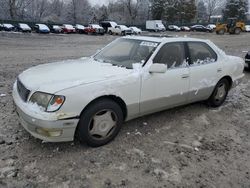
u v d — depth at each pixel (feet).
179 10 249.96
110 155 12.00
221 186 10.54
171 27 189.06
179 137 14.15
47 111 10.78
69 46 64.80
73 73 12.69
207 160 12.20
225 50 60.13
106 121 12.51
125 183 10.28
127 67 13.96
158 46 14.56
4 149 11.87
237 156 12.75
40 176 10.32
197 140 13.98
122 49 15.72
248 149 13.50
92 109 11.74
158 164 11.60
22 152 11.75
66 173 10.59
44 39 90.43
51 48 57.36
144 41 15.44
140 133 14.21
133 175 10.77
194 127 15.51
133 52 15.06
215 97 18.35
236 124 16.44
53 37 104.32
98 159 11.64
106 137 12.72
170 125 15.49
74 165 11.10
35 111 10.91
